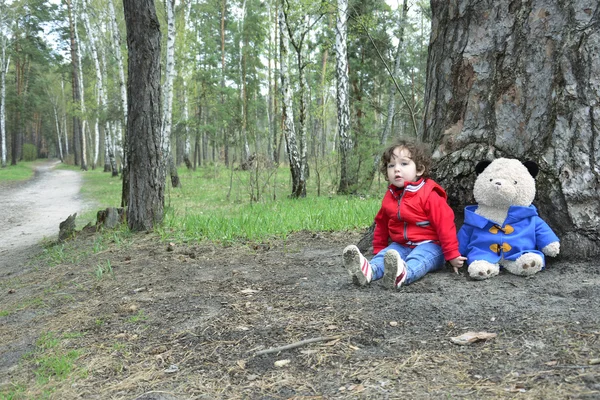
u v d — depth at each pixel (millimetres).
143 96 6652
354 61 17422
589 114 3057
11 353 2760
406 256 3326
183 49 24141
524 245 2977
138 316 3062
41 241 8391
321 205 10141
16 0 37281
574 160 3082
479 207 3209
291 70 24281
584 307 2324
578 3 3135
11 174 31047
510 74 3398
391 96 16000
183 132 29719
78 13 36062
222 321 2785
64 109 58000
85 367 2363
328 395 1821
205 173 25891
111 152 30922
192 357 2332
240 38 27969
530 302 2486
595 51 3059
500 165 3100
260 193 14812
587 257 3004
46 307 3680
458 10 3719
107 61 34781
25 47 44500
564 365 1787
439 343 2150
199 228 6496
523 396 1613
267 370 2100
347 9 14273
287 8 13219
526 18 3334
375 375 1928
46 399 2076
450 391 1721
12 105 45156
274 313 2828
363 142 13953
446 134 3752
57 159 68500
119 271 4594
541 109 3242
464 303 2592
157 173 6863
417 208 3281
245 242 5633
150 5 6570
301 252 4875
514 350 1973
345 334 2375
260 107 32375
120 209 7508
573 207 3059
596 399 1524
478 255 3055
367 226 6496
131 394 2023
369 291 3037
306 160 15734
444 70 3830
